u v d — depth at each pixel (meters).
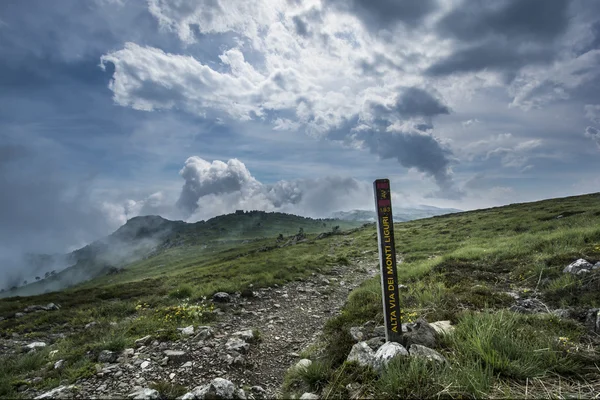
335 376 4.69
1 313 13.93
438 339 5.40
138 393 4.59
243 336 7.56
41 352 7.39
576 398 3.59
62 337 9.31
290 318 10.15
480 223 37.00
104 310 12.69
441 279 11.55
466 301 8.32
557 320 5.74
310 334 8.47
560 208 37.28
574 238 14.33
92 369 5.66
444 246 25.28
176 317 9.41
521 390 3.84
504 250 15.41
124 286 20.17
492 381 4.01
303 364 5.45
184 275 23.56
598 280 7.79
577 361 4.33
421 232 39.47
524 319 5.92
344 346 5.79
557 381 4.01
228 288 13.73
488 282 10.92
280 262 23.05
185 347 6.77
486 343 4.61
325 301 12.62
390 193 5.50
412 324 6.05
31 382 5.56
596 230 14.66
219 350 6.62
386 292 5.34
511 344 4.64
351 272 20.52
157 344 6.95
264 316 10.34
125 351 6.52
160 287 18.06
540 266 10.74
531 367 4.15
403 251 26.62
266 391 5.21
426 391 3.82
